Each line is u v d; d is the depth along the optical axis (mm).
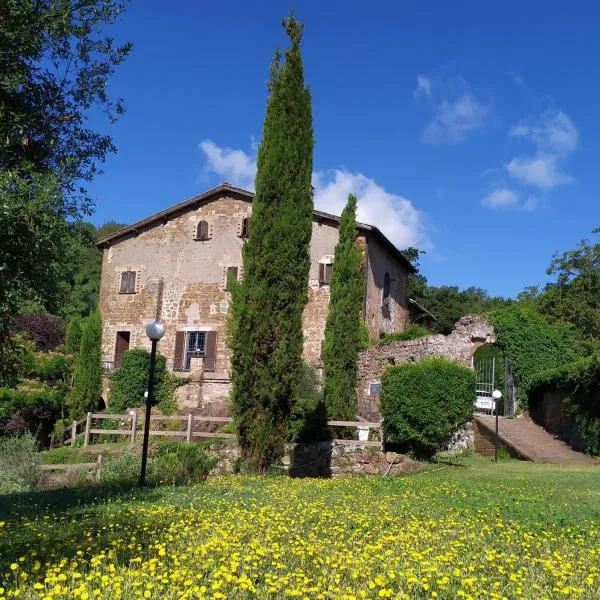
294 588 5059
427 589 5180
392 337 29656
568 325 28453
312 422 19125
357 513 8664
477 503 10164
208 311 31359
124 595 4766
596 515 9445
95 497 10602
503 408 27547
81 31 6922
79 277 49188
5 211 5680
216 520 7785
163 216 32750
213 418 20641
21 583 4953
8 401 23391
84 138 7637
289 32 16438
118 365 30656
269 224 15516
